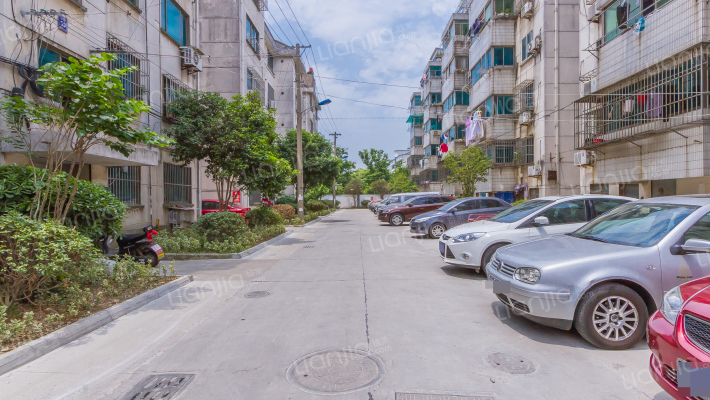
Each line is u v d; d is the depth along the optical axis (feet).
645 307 13.24
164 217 46.24
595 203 24.34
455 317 16.46
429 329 15.07
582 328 13.26
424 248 37.42
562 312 13.44
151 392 10.71
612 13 45.21
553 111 58.29
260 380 11.21
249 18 75.46
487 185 77.97
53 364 12.65
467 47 97.35
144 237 27.40
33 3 27.27
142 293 20.08
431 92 126.82
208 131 42.47
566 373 11.48
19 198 19.45
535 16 66.90
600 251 14.17
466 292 20.57
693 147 34.30
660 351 9.15
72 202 21.09
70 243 16.52
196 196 54.90
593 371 11.62
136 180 40.78
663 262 13.39
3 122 24.81
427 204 66.85
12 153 25.93
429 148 127.85
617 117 44.09
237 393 10.52
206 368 12.09
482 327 15.28
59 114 19.42
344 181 195.62
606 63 45.75
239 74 68.85
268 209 55.16
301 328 15.38
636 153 41.86
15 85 26.03
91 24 33.55
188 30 52.65
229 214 37.76
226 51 68.64
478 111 78.54
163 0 46.55
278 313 17.39
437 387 10.67
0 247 15.01
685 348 8.38
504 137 75.05
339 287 21.91
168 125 46.47
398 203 74.74
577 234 17.47
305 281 23.66
